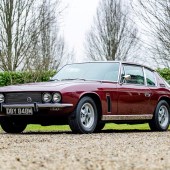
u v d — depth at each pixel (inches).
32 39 834.2
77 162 170.1
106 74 358.9
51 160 175.6
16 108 327.0
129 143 249.3
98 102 339.3
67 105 317.7
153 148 223.8
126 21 1416.1
